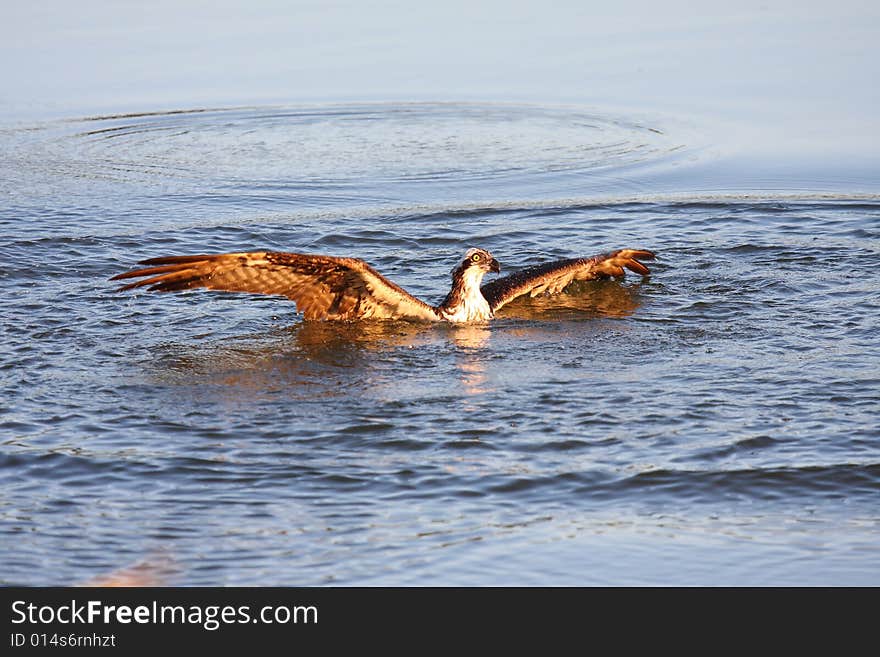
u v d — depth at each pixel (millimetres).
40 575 8469
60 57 26984
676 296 15094
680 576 8508
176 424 11109
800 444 10500
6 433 10820
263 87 25391
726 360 12727
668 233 17688
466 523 9195
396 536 9008
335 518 9289
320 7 30719
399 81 25609
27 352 13047
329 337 13766
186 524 9180
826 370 12312
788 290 15164
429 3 31016
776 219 18156
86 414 11328
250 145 22281
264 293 13875
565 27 28984
